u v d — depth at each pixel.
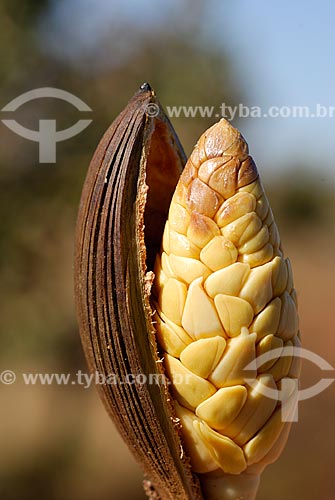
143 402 0.27
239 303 0.26
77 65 0.88
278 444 0.27
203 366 0.27
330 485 0.99
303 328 1.64
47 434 0.97
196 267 0.26
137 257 0.27
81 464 0.97
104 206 0.28
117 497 0.95
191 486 0.27
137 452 0.28
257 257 0.26
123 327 0.27
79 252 0.28
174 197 0.27
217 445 0.27
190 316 0.27
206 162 0.27
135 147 0.28
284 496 0.98
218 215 0.26
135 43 0.91
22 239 0.87
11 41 0.84
